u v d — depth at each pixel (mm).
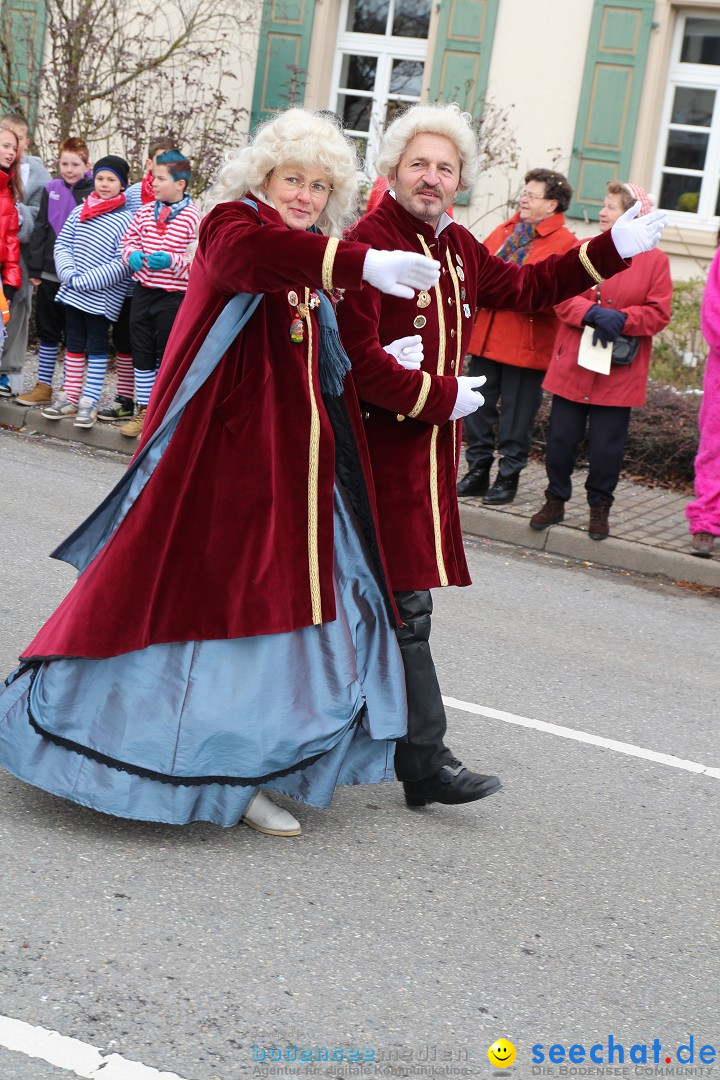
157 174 8078
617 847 3883
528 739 4664
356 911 3291
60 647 3381
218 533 3381
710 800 4328
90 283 8391
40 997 2742
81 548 3541
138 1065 2562
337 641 3508
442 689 5066
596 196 12531
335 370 3471
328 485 3477
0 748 3480
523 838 3859
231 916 3178
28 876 3232
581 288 3916
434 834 3803
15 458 8094
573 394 7293
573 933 3338
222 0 13320
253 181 3379
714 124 12383
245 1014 2781
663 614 6641
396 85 13477
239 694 3391
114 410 8984
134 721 3371
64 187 8844
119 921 3082
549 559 7461
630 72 12289
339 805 3924
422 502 3684
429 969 3066
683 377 11008
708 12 12250
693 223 12422
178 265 8117
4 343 9070
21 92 13156
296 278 3127
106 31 13047
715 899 3637
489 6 12617
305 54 13336
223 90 13547
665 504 8461
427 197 3588
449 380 3512
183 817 3414
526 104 12617
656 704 5219
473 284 3781
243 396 3387
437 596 6395
